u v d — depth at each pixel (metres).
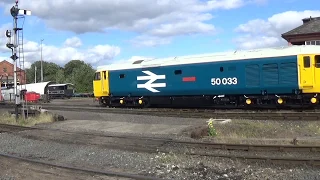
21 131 18.91
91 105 37.06
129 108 29.89
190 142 12.93
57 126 20.56
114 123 20.67
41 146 14.40
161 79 27.50
